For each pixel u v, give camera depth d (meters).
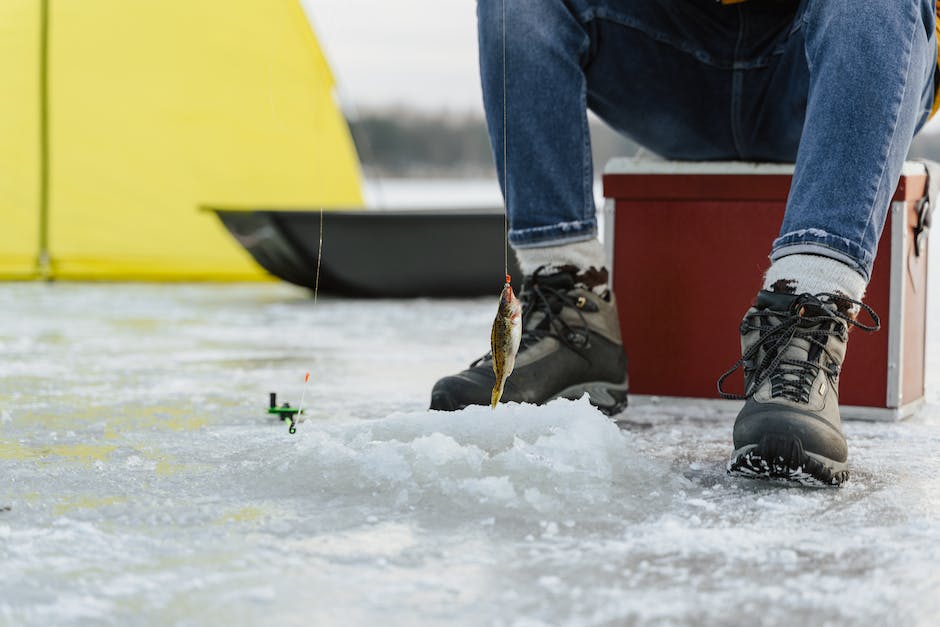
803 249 1.32
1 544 0.97
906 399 1.72
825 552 0.96
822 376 1.26
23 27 4.38
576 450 1.19
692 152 1.77
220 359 2.35
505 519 1.05
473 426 1.29
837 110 1.32
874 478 1.26
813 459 1.17
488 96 1.62
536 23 1.58
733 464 1.23
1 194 4.36
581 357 1.60
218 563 0.92
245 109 4.54
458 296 3.85
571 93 1.59
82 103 4.42
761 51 1.61
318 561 0.93
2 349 2.47
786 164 1.74
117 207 4.47
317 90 4.62
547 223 1.60
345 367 2.23
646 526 1.03
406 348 2.56
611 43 1.63
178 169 4.51
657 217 1.80
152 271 4.50
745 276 1.75
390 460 1.18
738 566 0.92
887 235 1.66
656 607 0.83
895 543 0.99
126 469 1.26
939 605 0.83
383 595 0.85
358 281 3.76
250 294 4.03
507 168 1.61
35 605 0.83
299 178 4.60
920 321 1.79
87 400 1.78
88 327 2.96
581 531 1.02
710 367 1.78
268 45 4.55
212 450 1.37
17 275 4.37
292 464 1.21
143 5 4.45
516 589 0.86
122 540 0.98
